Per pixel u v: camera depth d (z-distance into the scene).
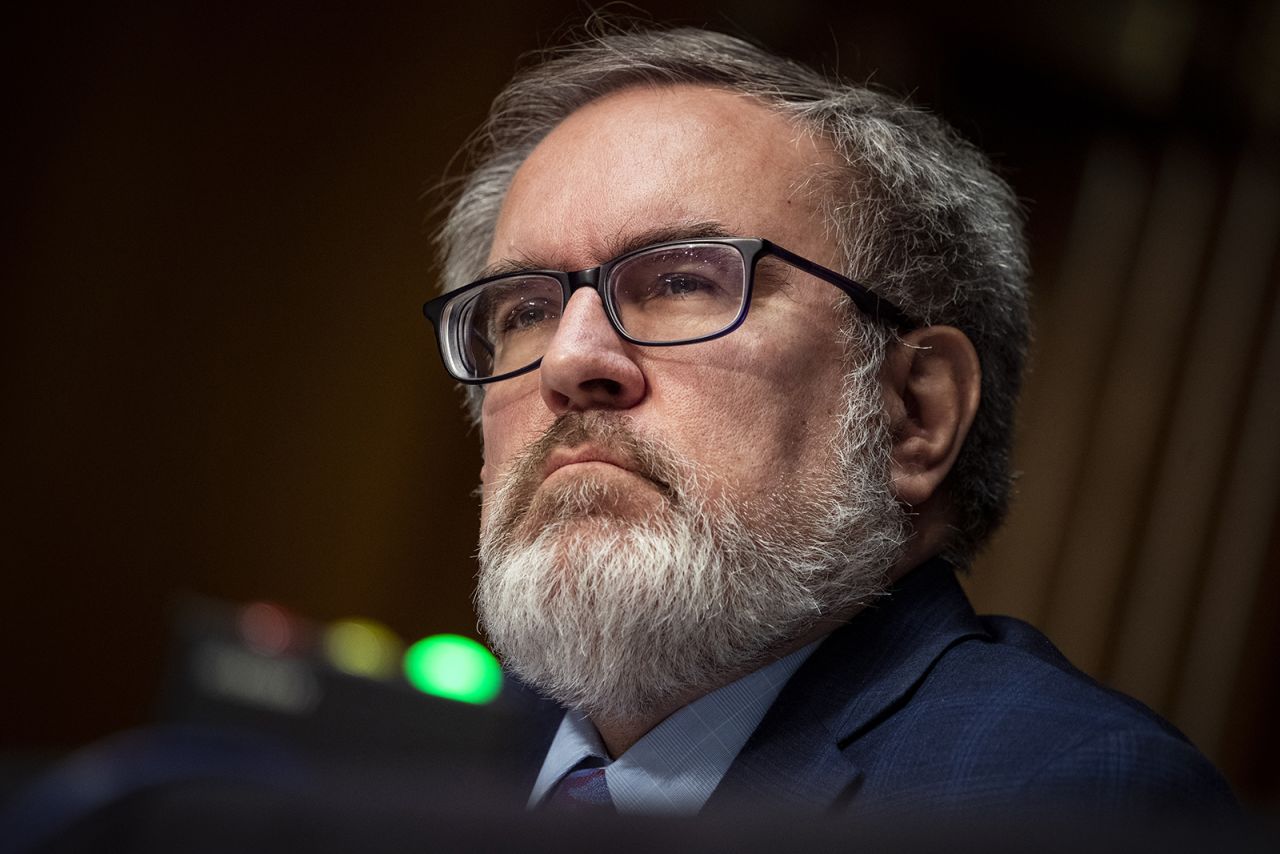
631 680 4.14
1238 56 16.20
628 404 4.26
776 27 14.16
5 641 12.59
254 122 13.26
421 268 13.42
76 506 12.83
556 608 4.08
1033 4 15.19
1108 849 0.96
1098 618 17.12
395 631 13.38
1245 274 17.55
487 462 4.83
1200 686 17.38
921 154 4.97
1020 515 16.94
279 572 13.20
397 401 13.45
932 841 0.98
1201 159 17.27
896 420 4.62
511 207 4.99
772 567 4.17
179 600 12.93
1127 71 16.30
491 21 13.30
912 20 15.06
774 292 4.41
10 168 12.68
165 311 13.09
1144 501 17.28
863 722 3.93
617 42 5.41
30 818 1.22
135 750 1.44
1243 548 17.55
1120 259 17.16
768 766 3.96
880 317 4.59
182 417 13.10
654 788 4.19
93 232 12.93
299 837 1.11
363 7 13.37
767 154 4.66
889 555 4.43
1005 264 5.18
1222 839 0.96
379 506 13.42
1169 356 17.36
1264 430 17.55
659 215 4.52
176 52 13.05
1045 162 16.75
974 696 3.85
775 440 4.27
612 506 4.13
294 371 13.34
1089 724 3.48
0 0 12.59
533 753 4.88
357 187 13.45
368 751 2.98
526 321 4.79
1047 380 16.92
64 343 12.84
